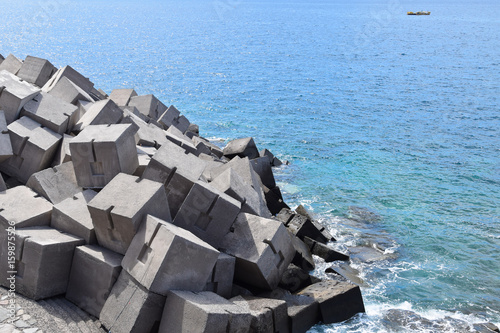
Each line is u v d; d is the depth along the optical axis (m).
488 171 25.64
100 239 10.16
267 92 46.22
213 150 22.92
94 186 11.30
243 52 77.19
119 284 9.35
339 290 12.09
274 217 16.55
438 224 19.02
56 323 9.09
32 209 10.67
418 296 13.88
